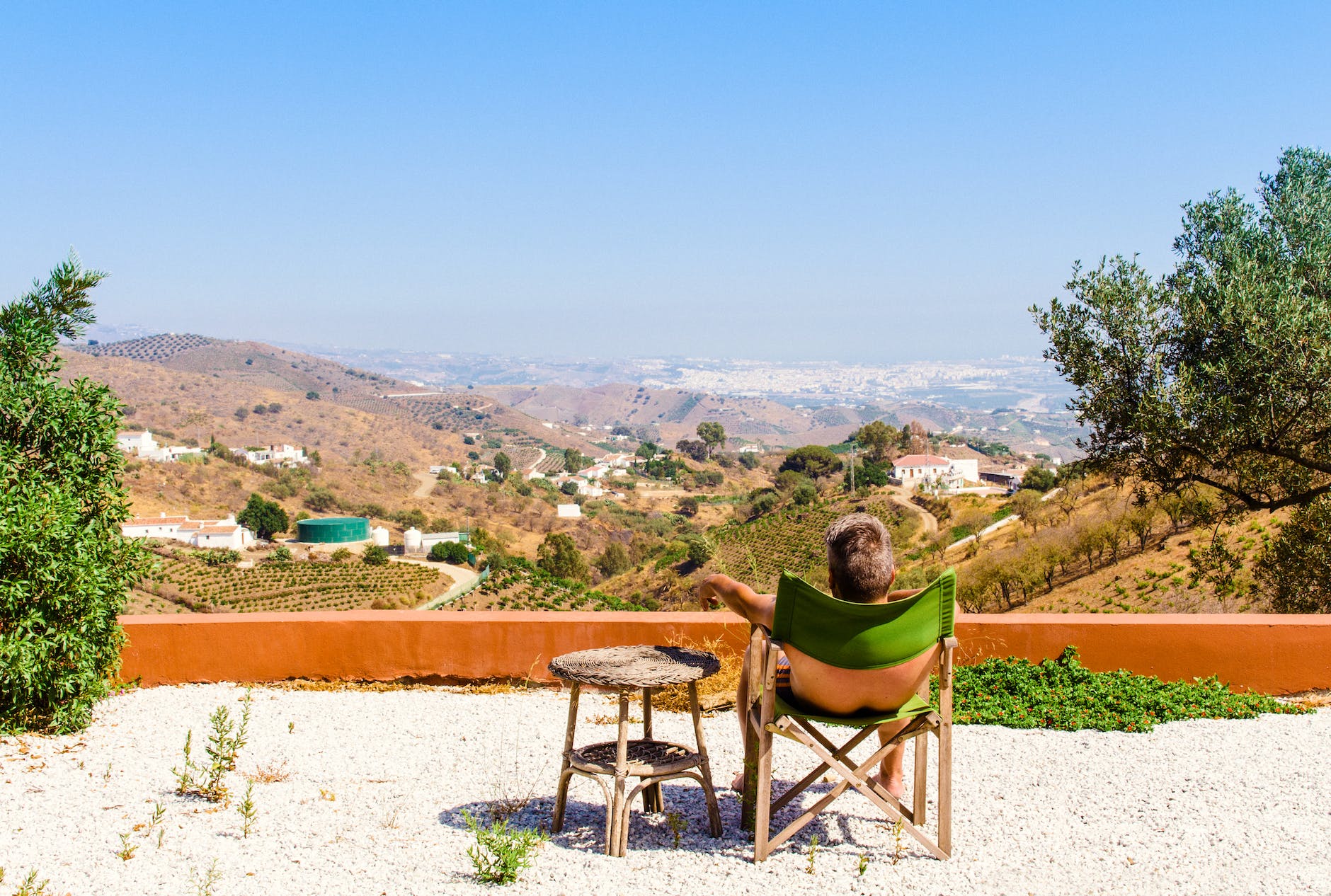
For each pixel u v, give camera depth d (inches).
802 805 136.6
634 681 114.1
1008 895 103.6
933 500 3122.5
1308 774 145.6
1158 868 110.7
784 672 129.3
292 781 147.2
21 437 181.2
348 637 222.4
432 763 159.3
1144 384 408.5
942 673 112.8
